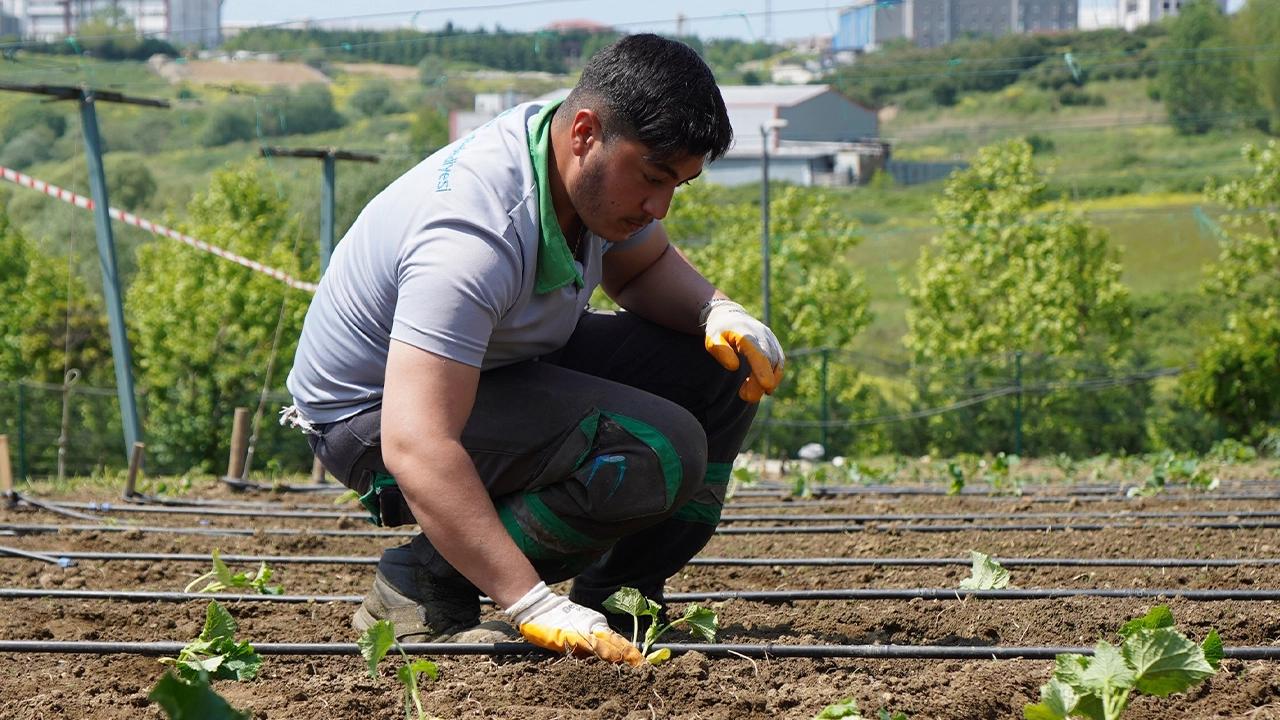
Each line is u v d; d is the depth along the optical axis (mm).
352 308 2715
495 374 2750
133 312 28766
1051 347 25688
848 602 3359
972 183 27438
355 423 2768
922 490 6977
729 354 2811
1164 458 9953
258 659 2500
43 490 7133
